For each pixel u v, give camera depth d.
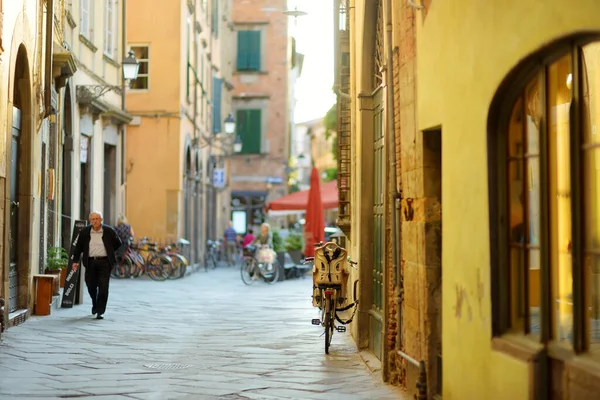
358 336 14.74
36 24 18.22
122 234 31.89
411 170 10.49
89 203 27.31
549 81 6.86
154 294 25.62
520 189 7.48
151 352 14.17
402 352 10.94
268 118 64.38
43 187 19.89
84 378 11.72
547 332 6.88
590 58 6.31
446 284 9.11
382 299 13.22
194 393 10.89
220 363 13.29
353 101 16.47
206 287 29.36
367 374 12.51
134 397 10.55
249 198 64.75
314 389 11.30
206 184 48.16
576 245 6.35
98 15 28.17
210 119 50.66
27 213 17.89
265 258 31.59
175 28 37.97
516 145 7.56
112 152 31.69
